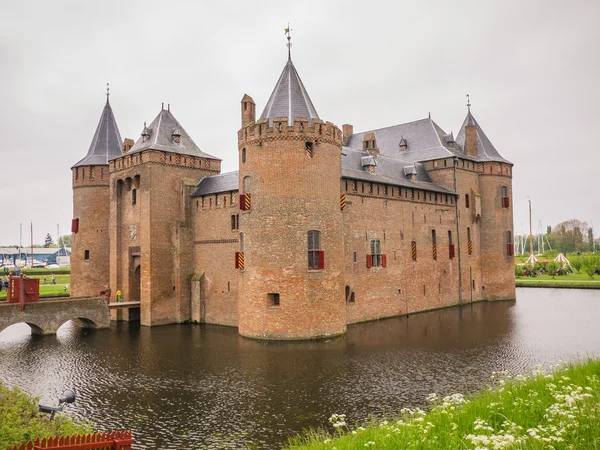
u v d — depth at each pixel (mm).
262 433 14180
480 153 48438
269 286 27875
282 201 27828
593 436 6828
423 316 37188
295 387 18469
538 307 41125
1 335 32219
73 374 21156
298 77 30438
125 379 20172
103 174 41531
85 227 41250
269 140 28172
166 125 37969
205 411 16094
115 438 8609
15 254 138750
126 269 38281
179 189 37000
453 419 9117
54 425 10367
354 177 33812
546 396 10039
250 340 27969
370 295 35312
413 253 39531
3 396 11344
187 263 36781
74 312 32906
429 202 41594
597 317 34562
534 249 186625
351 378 19531
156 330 33031
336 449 8383
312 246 28031
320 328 27812
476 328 30828
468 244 46031
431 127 47719
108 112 44031
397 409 15719
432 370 20500
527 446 6664
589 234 152000
